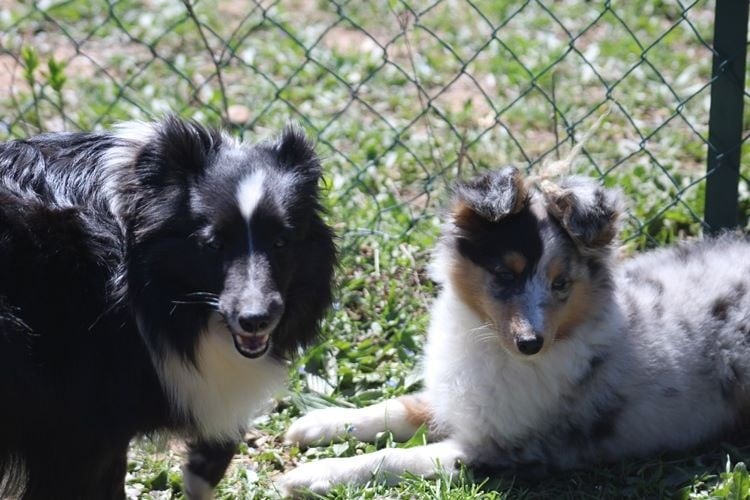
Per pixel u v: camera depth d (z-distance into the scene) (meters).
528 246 5.29
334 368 6.23
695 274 6.01
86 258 4.58
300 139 4.95
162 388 4.77
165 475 5.40
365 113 9.23
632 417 5.53
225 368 4.88
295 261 4.83
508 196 5.25
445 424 5.73
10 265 4.46
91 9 11.02
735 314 5.79
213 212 4.59
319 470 5.30
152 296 4.65
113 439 4.73
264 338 4.66
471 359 5.53
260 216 4.63
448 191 5.91
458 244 5.52
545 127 8.84
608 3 6.97
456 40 10.59
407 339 6.40
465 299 5.54
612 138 8.59
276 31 10.84
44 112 8.82
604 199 5.35
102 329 4.60
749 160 7.84
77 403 4.61
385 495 5.20
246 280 4.53
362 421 5.76
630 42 10.20
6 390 4.46
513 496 5.22
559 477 5.44
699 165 8.15
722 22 6.45
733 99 6.55
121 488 4.97
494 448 5.55
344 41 10.70
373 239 7.22
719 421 5.74
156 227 4.63
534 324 5.16
